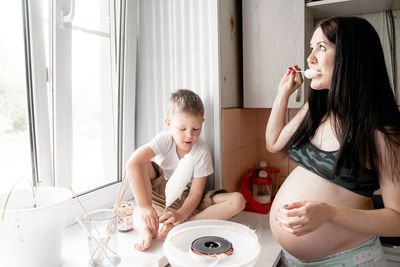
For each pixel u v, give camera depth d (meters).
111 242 0.80
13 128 0.95
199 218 1.07
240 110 1.45
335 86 0.86
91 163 1.24
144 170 1.11
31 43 0.95
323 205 0.77
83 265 0.80
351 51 0.84
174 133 1.14
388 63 1.39
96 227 0.79
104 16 1.23
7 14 0.91
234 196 1.12
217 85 1.24
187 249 0.71
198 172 1.18
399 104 1.38
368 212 0.79
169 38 1.34
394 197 0.79
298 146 0.99
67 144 1.09
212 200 1.17
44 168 1.03
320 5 1.26
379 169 0.82
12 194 0.82
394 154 0.78
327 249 0.89
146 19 1.37
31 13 0.94
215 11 1.20
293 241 0.92
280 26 1.29
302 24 1.25
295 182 0.96
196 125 1.12
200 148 1.20
